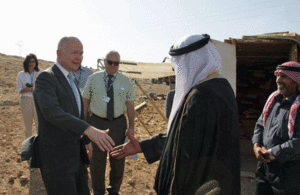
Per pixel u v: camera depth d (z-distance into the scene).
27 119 5.16
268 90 8.16
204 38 1.47
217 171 1.28
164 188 1.46
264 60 7.21
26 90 5.04
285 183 2.23
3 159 4.70
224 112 1.30
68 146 2.36
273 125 2.42
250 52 6.43
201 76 1.43
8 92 13.21
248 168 5.14
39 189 3.79
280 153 2.21
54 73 2.38
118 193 3.67
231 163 1.31
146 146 1.95
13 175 4.14
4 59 23.31
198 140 1.29
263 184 2.46
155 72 7.58
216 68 1.48
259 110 8.13
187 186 1.31
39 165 2.41
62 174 2.34
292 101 2.32
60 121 2.18
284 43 5.21
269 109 2.55
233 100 1.37
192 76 1.47
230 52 5.09
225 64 4.99
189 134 1.31
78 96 2.63
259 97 8.20
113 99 3.44
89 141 2.59
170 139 1.45
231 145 1.31
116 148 2.07
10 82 15.75
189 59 1.49
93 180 3.45
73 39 2.43
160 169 1.52
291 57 5.18
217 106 1.29
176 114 1.50
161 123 8.51
